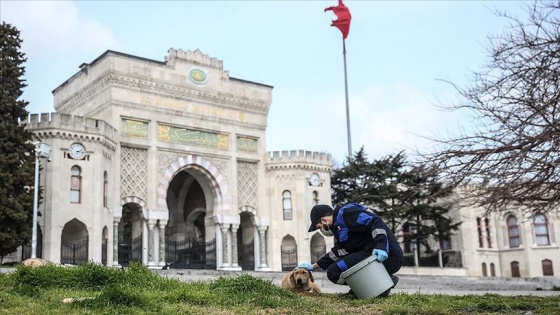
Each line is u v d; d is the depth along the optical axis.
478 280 44.84
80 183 38.09
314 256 50.69
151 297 10.77
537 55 11.45
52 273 12.49
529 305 10.96
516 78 11.62
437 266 57.44
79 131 38.28
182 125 45.81
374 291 11.27
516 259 61.53
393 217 49.88
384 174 51.12
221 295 11.45
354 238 11.82
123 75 43.34
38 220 36.31
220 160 47.69
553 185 11.68
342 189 54.94
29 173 33.78
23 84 35.72
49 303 10.01
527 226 61.00
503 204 12.46
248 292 11.80
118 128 42.78
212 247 46.94
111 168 41.28
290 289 13.14
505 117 11.61
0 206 32.28
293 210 49.47
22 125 34.75
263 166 50.22
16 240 32.72
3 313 8.98
